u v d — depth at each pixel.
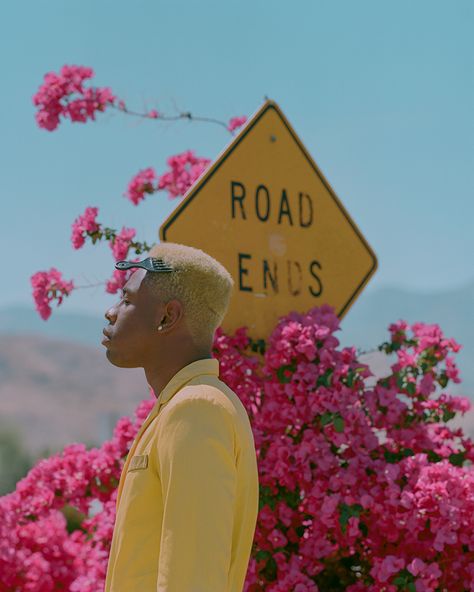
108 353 2.61
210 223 4.12
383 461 3.92
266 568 3.94
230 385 4.02
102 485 4.29
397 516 3.66
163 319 2.55
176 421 2.33
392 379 4.12
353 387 3.93
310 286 4.40
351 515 3.72
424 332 4.21
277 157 4.39
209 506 2.24
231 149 4.23
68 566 4.40
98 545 4.12
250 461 2.49
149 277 2.57
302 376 3.94
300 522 3.96
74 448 4.39
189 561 2.21
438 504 3.64
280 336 4.04
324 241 4.49
